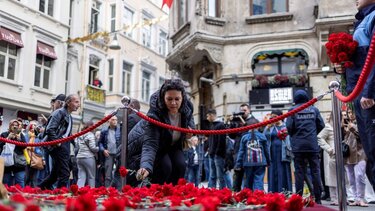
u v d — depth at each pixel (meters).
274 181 8.88
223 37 16.73
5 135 8.33
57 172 7.09
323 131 8.16
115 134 9.80
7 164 8.12
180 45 17.64
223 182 9.25
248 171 8.35
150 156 4.46
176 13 19.66
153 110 4.64
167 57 19.39
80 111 24.91
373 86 3.63
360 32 3.99
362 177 7.80
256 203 2.80
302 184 7.34
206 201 1.94
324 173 9.20
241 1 16.89
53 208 2.14
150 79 33.25
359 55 3.92
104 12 28.12
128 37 30.02
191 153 11.60
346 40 3.98
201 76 18.66
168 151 4.92
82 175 9.14
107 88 28.39
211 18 16.59
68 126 7.22
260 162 8.14
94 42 26.80
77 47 25.17
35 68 21.69
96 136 11.01
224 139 9.25
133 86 30.69
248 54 16.47
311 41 15.94
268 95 15.71
